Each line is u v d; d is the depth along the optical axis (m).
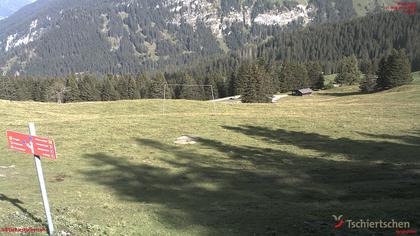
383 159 42.53
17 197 26.64
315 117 72.69
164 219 20.09
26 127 60.25
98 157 45.12
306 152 47.88
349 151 47.50
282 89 192.88
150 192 31.77
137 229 18.03
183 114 75.50
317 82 199.00
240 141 54.59
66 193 30.05
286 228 18.03
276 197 28.58
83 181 35.56
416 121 66.69
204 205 25.30
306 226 18.17
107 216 20.78
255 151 48.88
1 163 40.81
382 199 24.88
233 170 39.59
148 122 66.31
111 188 33.09
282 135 58.28
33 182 33.97
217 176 37.00
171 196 30.22
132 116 72.62
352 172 35.38
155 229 18.20
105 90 179.12
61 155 45.44
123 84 187.50
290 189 30.88
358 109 86.00
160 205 25.17
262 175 36.56
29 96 186.75
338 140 54.19
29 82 196.12
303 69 195.88
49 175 37.12
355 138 55.16
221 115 74.31
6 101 85.31
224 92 195.88
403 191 27.09
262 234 17.36
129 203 26.39
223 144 52.66
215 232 17.81
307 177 34.81
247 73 144.12
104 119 69.00
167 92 179.00
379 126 62.81
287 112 83.62
